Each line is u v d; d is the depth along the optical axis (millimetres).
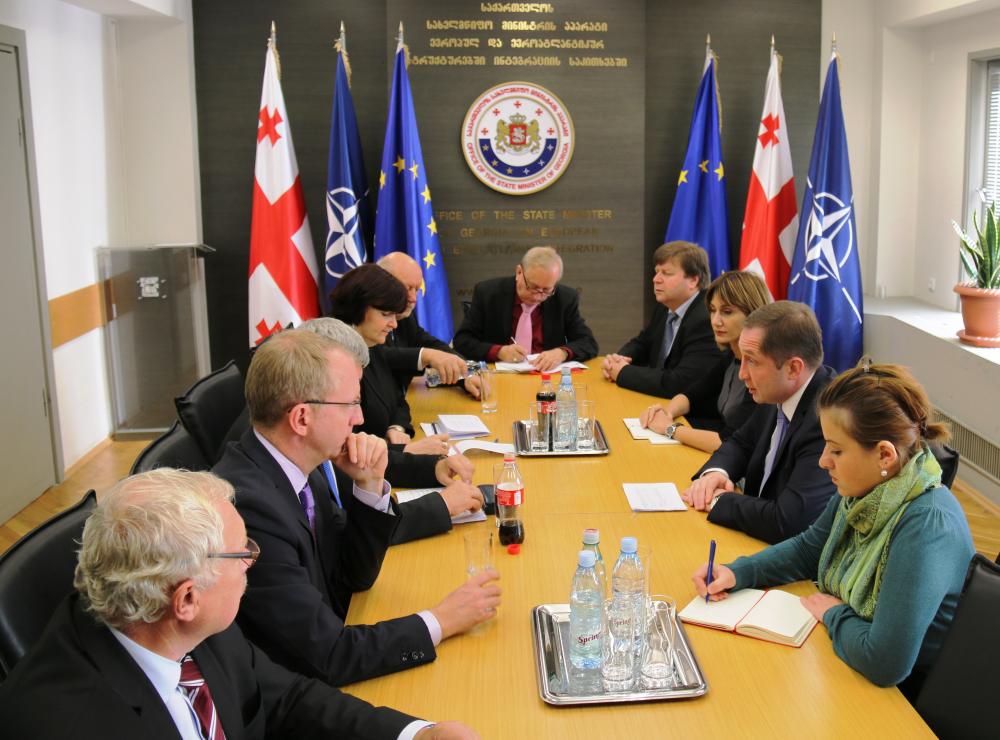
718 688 1806
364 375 3391
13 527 4461
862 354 5797
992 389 4500
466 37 5891
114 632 1384
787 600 2088
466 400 3965
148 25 5789
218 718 1536
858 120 6133
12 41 4574
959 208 5621
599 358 4820
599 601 1856
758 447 2807
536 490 2889
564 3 5883
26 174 4711
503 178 6016
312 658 1873
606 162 6020
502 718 1732
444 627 1966
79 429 5379
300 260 5789
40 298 4828
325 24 5945
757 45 6027
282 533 1972
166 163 5922
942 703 1800
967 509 4531
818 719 1705
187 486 1426
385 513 2232
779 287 5953
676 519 2639
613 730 1688
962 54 5512
